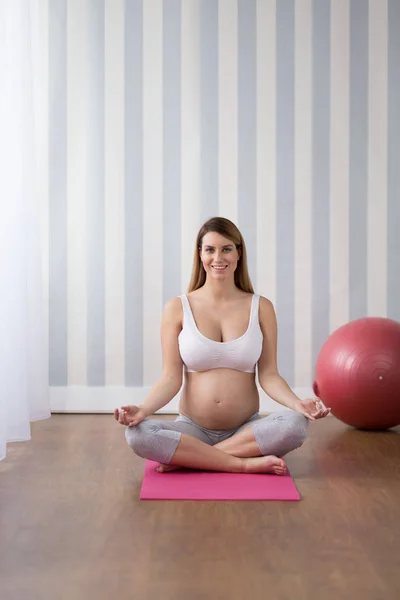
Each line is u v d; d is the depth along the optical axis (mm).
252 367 2842
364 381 3373
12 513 2225
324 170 4094
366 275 4117
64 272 4086
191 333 2789
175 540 1979
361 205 4102
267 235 4105
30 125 3646
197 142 4078
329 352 3510
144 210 4082
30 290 3682
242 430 2723
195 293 2902
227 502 2334
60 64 4039
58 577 1728
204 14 4051
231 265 2844
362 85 4074
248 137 4078
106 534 2027
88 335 4094
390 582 1700
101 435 3428
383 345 3404
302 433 2650
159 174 4078
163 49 4055
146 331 4098
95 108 4055
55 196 4070
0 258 3008
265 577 1728
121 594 1633
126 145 4066
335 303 4117
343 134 4090
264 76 4070
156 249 4090
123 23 4039
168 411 4043
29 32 3590
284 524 2119
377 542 1970
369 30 4059
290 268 4109
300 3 4051
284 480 2574
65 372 4102
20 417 3234
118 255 4090
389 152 4094
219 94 4066
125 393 4086
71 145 4059
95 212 4074
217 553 1882
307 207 4098
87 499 2373
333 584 1688
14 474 2701
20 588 1666
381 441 3324
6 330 3176
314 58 4066
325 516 2199
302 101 4074
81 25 4035
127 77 4055
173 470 2697
